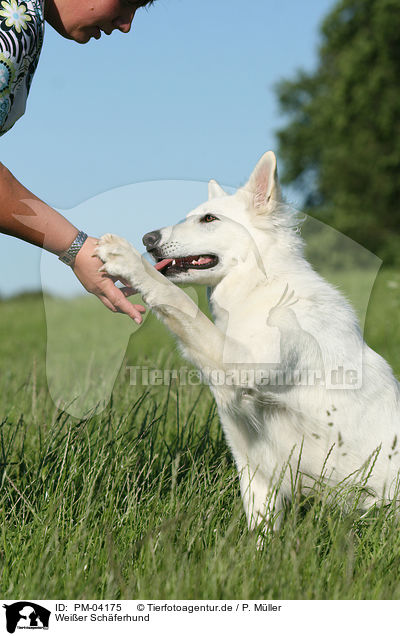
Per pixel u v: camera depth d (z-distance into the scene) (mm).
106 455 3539
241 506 3268
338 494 3307
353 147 33844
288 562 2643
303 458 3588
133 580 2629
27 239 3035
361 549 2840
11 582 2600
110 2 3027
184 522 2865
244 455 3598
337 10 34406
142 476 3594
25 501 3199
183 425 4398
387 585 2584
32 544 2863
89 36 3215
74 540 2818
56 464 3531
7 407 5168
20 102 2924
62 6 3047
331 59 39188
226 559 2643
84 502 3178
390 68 32281
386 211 33531
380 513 3121
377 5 32344
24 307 16141
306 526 2924
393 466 3547
